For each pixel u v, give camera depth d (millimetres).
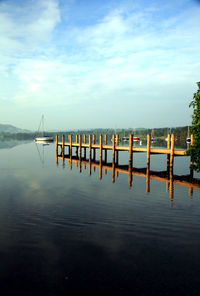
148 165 24438
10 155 46812
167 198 14891
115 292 6078
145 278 6648
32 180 21156
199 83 16078
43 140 118125
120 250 8164
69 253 7977
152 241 8812
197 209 12547
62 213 11961
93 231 9711
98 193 16328
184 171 26344
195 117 16859
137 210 12438
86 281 6512
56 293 6039
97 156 46125
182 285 6348
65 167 30000
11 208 12773
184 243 8625
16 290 6152
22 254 7898
